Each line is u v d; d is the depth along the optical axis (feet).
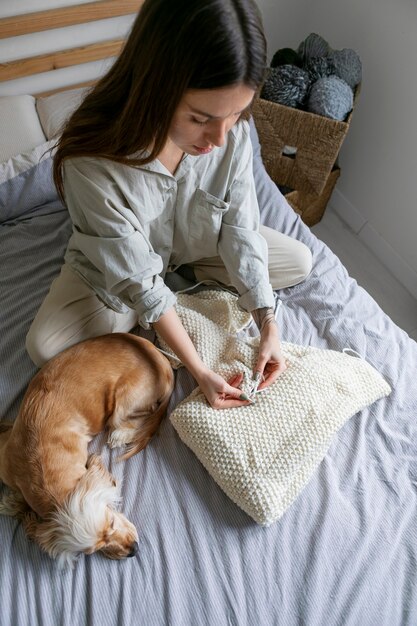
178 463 3.26
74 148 2.70
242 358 3.56
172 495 3.11
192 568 2.84
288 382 3.41
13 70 4.57
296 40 6.48
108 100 2.51
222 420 3.22
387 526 3.00
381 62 5.40
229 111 2.30
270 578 2.80
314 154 5.44
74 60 4.79
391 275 6.17
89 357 3.30
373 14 5.30
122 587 2.77
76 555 2.84
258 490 2.97
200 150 2.60
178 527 2.99
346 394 3.41
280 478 3.05
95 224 3.01
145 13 2.10
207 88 2.13
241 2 2.00
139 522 3.00
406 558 2.88
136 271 3.04
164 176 3.02
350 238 6.49
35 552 2.89
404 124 5.32
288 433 3.19
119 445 3.29
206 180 3.30
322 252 4.52
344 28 5.78
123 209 2.98
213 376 3.28
